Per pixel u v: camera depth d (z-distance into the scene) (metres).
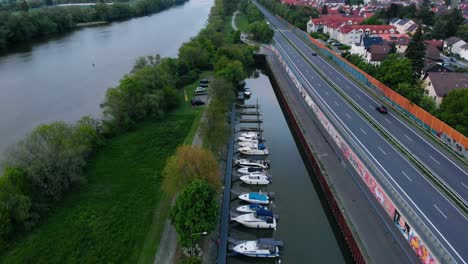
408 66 118.56
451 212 63.62
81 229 64.31
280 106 139.88
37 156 72.12
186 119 114.75
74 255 58.44
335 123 101.94
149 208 70.81
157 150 94.38
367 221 65.56
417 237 56.66
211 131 90.94
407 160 81.94
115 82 153.25
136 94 111.75
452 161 81.25
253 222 71.75
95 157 89.75
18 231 62.59
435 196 68.25
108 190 76.06
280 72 164.88
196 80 154.50
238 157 98.94
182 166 65.81
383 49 162.75
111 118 107.31
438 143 89.50
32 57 193.25
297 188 87.31
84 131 88.56
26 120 117.19
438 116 95.56
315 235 72.50
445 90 110.44
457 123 90.44
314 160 87.81
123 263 57.38
